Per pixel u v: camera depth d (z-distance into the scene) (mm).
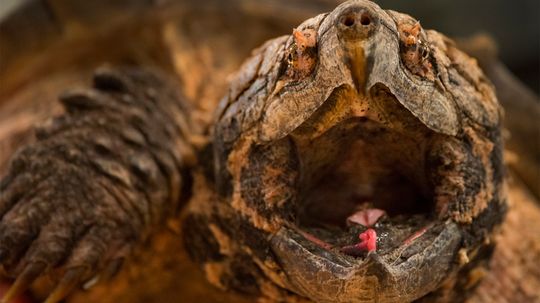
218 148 2330
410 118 2268
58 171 2357
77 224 2338
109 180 2363
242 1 3059
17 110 2820
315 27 2244
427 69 2252
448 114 2262
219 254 2342
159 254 2408
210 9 3049
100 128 2396
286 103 2248
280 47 2279
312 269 2246
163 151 2402
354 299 2236
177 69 2820
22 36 3041
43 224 2334
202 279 2391
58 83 2982
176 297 2418
